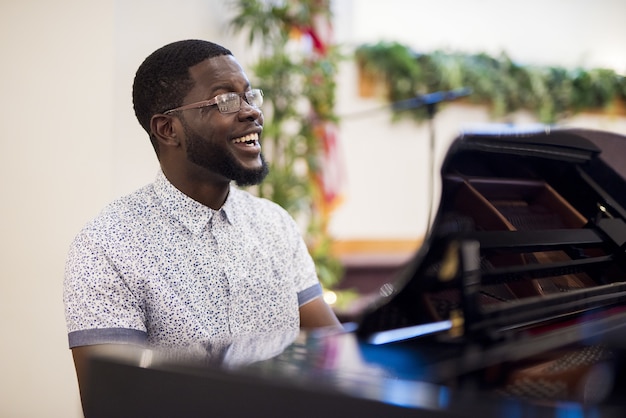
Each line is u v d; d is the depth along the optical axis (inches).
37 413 108.1
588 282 58.2
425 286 47.8
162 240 60.8
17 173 108.0
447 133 233.5
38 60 107.0
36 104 107.3
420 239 231.8
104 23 104.6
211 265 61.5
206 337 60.1
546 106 245.6
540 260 55.2
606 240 59.3
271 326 64.0
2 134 108.5
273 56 159.6
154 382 39.4
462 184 51.4
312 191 167.3
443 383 38.6
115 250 59.2
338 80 221.5
